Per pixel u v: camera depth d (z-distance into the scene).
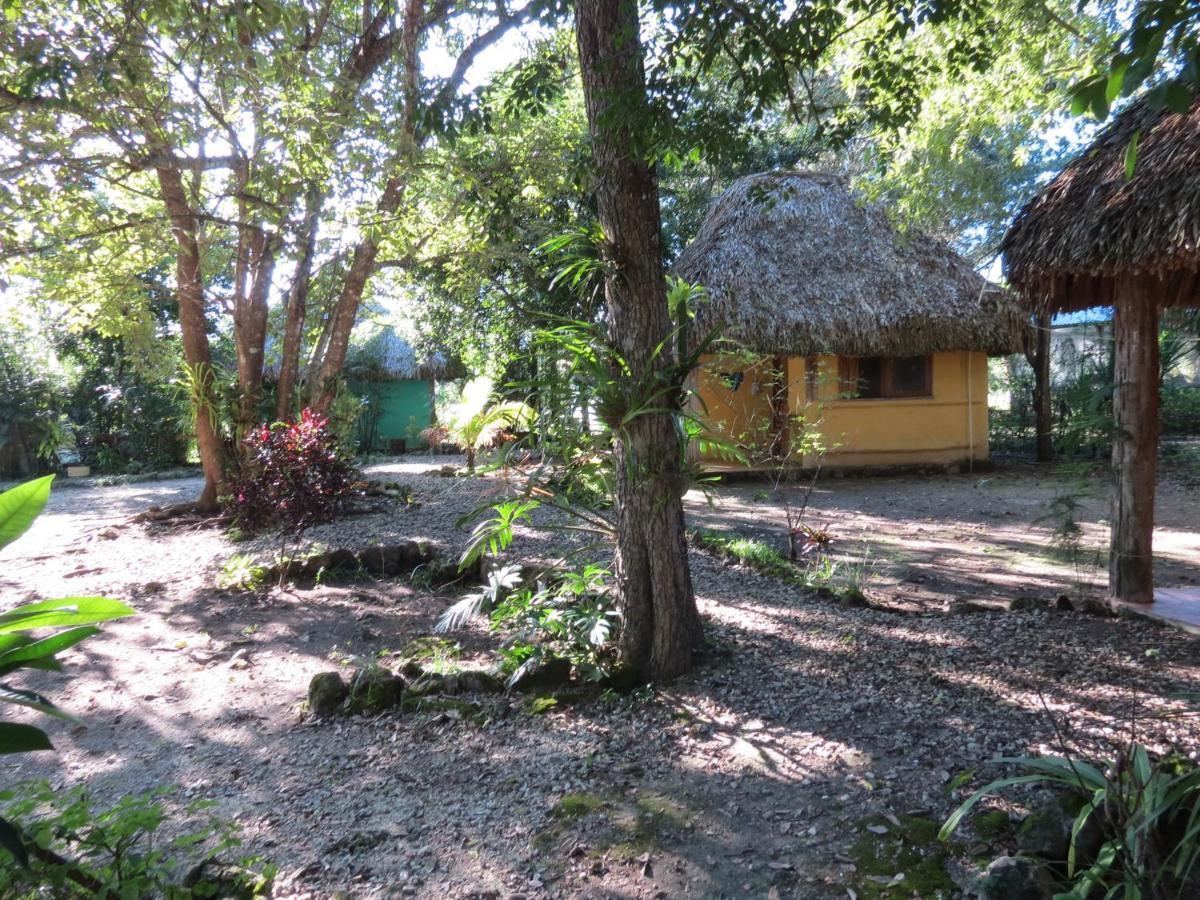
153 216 9.28
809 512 10.20
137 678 5.09
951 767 3.36
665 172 16.77
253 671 5.14
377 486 11.29
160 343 12.34
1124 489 5.47
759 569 6.89
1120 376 5.44
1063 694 4.05
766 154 16.34
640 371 4.17
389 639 5.65
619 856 2.96
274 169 6.66
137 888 2.29
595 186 4.33
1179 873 2.18
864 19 4.96
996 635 5.00
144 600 6.81
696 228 17.78
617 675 4.31
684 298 4.29
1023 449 16.70
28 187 6.91
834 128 5.66
